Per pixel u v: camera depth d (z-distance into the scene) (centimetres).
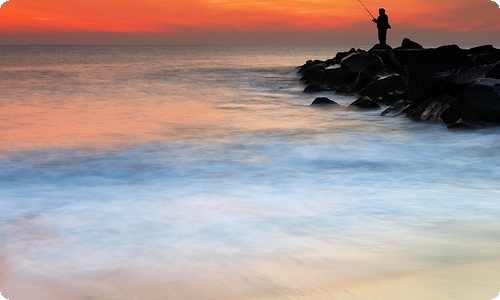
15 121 1502
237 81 2959
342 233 577
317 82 2702
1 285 450
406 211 668
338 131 1336
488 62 2069
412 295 405
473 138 1183
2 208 695
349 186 817
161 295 424
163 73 3606
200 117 1606
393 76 1975
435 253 505
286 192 778
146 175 900
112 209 684
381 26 2897
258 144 1176
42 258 511
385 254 504
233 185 824
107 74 3478
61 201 730
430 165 973
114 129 1370
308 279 443
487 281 429
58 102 1967
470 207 688
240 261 491
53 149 1107
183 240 556
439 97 1435
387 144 1166
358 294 410
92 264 493
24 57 7544
